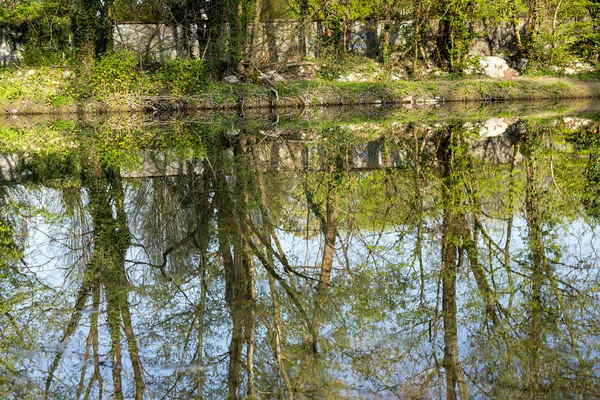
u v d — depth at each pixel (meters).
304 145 13.59
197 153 12.57
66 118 20.09
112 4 21.75
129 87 21.16
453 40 25.16
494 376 3.38
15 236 6.91
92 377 3.54
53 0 22.09
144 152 12.79
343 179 10.27
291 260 5.83
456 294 4.89
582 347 3.77
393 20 26.09
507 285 5.07
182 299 4.77
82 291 5.07
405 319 4.35
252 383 3.40
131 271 5.53
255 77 22.09
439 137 14.65
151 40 23.14
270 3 23.47
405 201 8.63
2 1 22.92
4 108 20.62
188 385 3.42
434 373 3.44
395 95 22.59
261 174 10.52
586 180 9.98
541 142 13.68
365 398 3.17
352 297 4.86
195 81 21.36
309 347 3.88
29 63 22.72
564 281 5.13
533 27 25.12
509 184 9.70
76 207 8.19
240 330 4.16
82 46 21.17
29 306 4.74
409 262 5.84
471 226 7.20
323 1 23.75
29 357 3.80
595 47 25.83
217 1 21.39
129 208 7.95
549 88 23.69
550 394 3.16
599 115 18.09
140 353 3.84
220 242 6.36
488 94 23.14
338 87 22.45
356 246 6.46
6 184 9.90
